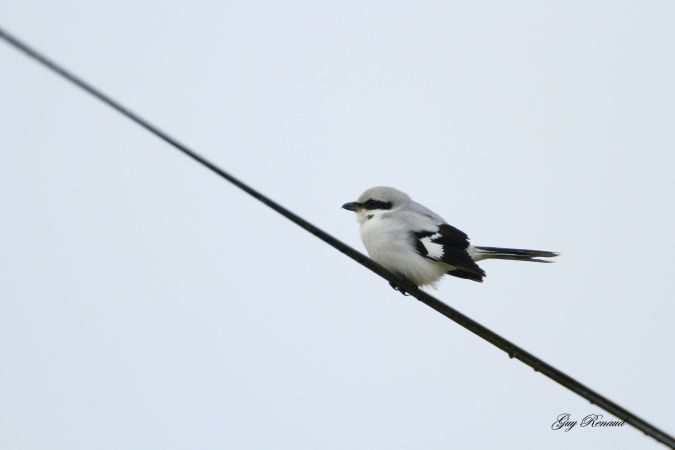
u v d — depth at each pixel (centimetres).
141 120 758
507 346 1008
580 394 993
